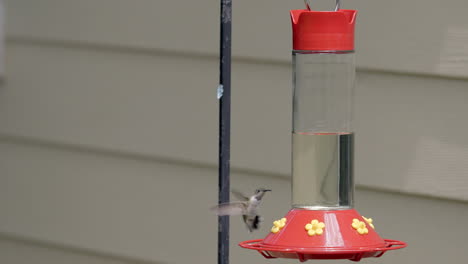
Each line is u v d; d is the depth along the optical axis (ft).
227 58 13.67
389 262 21.03
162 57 24.56
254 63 22.57
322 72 15.76
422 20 20.04
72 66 26.58
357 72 20.99
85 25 26.13
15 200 28.32
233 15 22.75
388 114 20.66
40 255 27.89
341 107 15.78
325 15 14.93
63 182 27.14
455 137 19.85
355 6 20.90
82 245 26.84
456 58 19.65
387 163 20.75
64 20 26.61
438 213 20.27
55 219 27.43
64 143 26.94
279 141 22.30
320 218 14.69
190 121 24.13
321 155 15.44
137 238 25.53
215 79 23.58
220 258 13.91
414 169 20.42
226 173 13.79
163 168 24.85
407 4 20.21
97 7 25.84
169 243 24.86
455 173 19.89
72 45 26.50
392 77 20.57
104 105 25.91
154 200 25.11
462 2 19.52
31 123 27.66
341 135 15.47
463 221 19.97
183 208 24.50
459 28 19.56
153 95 24.82
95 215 26.45
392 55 20.45
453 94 19.85
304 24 15.10
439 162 20.08
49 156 27.43
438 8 19.84
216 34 23.41
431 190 20.22
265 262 22.86
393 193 20.80
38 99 27.43
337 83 15.78
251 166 22.75
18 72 27.81
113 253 26.07
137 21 24.97
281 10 21.98
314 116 15.74
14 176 28.27
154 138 24.89
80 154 26.66
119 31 25.34
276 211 22.40
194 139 24.08
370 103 20.86
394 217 20.83
